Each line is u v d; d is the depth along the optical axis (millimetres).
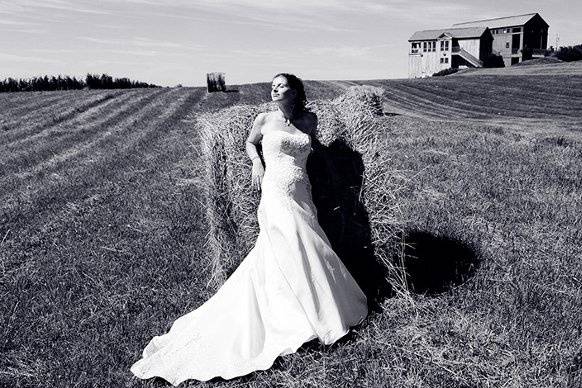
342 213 4957
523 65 58688
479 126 16484
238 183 5168
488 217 6824
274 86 4582
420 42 74000
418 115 22125
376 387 3545
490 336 4027
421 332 4168
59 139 17797
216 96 29906
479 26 74438
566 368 3617
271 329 4195
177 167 11625
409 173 9242
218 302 4453
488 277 4988
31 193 10188
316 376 3768
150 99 29875
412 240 5926
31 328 4672
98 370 3988
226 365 4004
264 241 4402
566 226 6527
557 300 4570
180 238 6680
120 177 11109
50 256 6422
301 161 4621
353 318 4391
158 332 4508
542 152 11367
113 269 5816
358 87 16406
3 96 34844
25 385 3881
